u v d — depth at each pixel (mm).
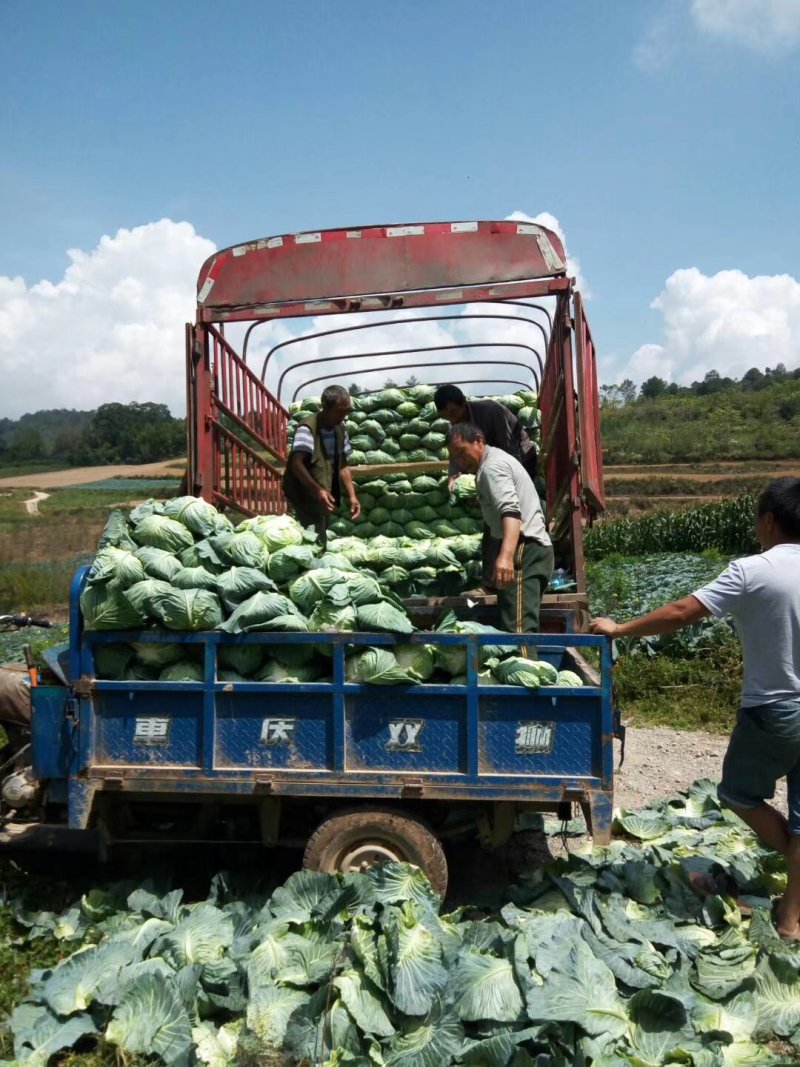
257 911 4059
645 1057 3178
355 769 4133
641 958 3689
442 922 3844
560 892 4215
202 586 4242
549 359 7262
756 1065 3158
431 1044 3164
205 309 6852
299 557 4445
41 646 14305
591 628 4117
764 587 3887
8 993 3705
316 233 6773
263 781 4125
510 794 4059
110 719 4246
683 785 6699
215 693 4156
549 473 7625
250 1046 3229
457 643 4082
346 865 4246
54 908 4566
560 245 6402
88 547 32781
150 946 3787
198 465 6789
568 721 4062
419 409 8539
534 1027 3230
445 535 8281
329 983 3393
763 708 3928
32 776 4336
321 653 4188
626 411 101062
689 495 54750
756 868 4648
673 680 9539
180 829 4812
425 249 6598
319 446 7070
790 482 4098
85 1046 3430
